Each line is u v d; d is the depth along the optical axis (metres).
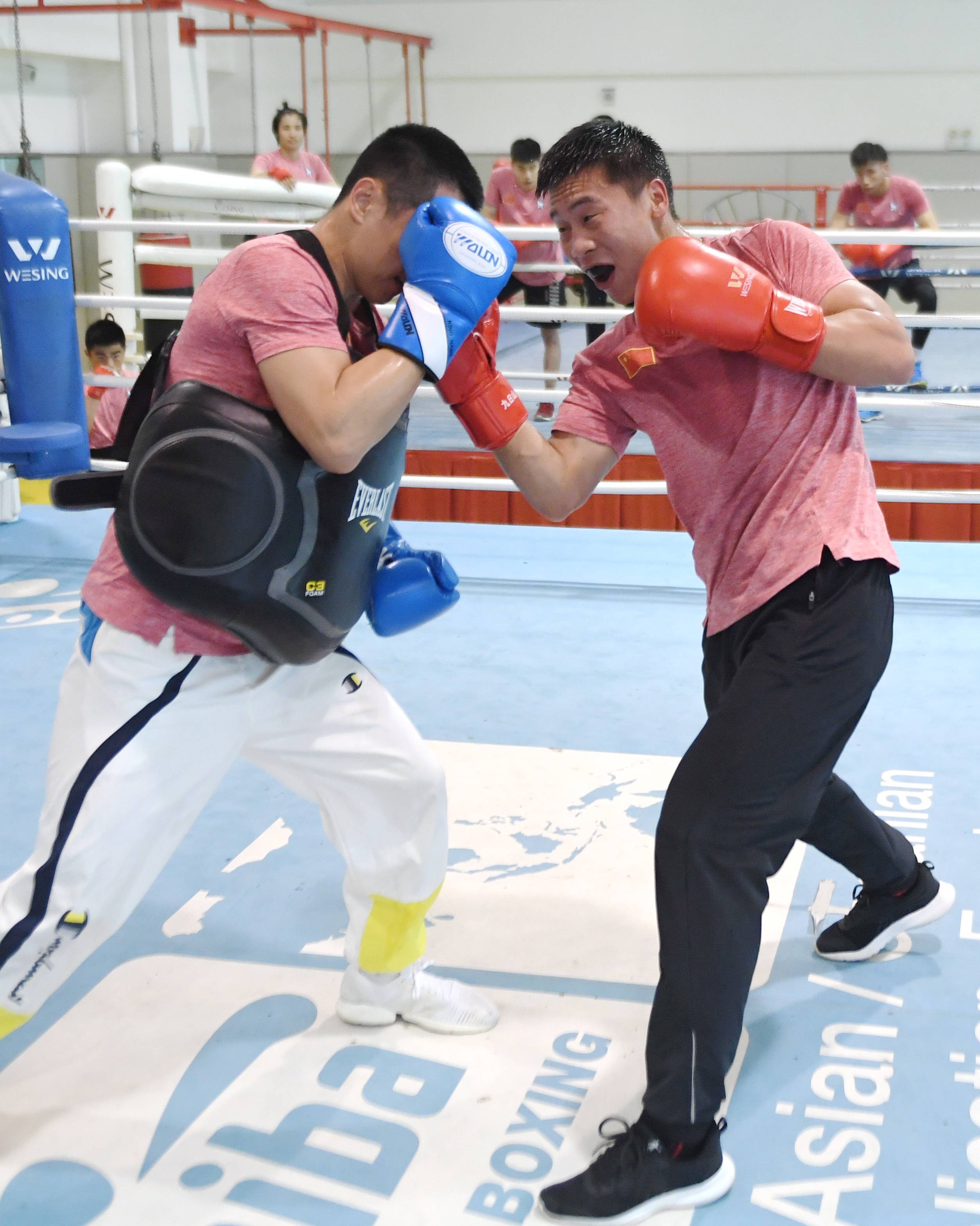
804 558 1.52
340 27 9.97
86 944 1.50
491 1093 1.69
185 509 1.40
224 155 10.47
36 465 3.80
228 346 1.43
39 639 3.51
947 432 5.97
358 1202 1.50
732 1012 1.46
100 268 5.86
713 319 1.44
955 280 10.89
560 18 11.48
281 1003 1.90
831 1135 1.61
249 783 2.64
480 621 3.63
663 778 2.64
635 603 3.78
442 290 1.43
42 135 10.24
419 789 1.68
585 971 1.97
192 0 8.28
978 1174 1.54
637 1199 1.46
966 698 3.03
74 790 1.46
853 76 11.07
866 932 1.97
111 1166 1.56
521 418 1.63
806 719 1.49
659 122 11.58
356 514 1.51
